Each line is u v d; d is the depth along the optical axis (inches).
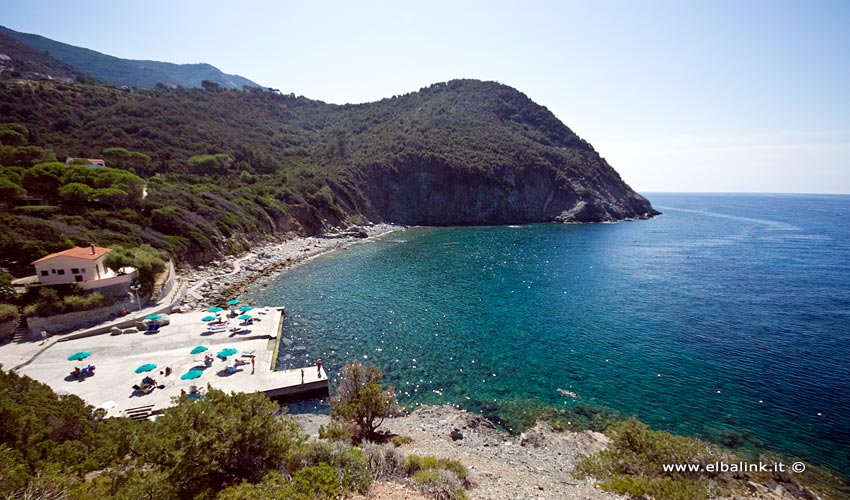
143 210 2549.2
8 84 3961.6
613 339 1616.6
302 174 4921.3
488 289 2359.7
